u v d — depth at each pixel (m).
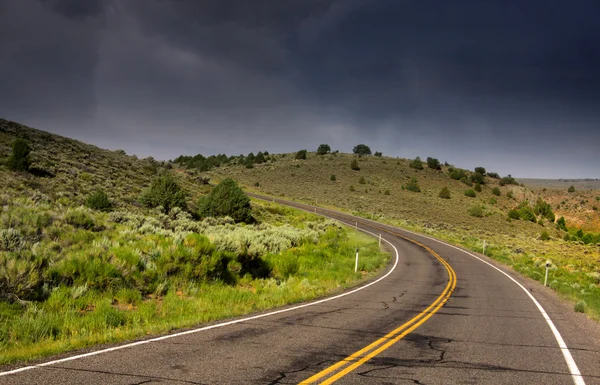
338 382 5.11
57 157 40.97
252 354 6.20
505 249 38.62
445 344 7.46
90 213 21.08
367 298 13.05
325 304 11.52
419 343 7.43
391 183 109.31
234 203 36.41
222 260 14.66
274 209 51.72
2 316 7.48
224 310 9.77
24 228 13.77
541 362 6.54
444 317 10.31
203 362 5.69
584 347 7.74
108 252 12.03
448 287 16.56
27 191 25.05
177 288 12.12
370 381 5.20
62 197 26.77
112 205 28.55
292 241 25.20
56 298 8.88
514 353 7.03
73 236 14.53
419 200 92.44
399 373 5.61
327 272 18.55
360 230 45.91
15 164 30.42
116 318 8.20
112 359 5.67
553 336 8.61
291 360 5.96
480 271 22.86
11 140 41.16
